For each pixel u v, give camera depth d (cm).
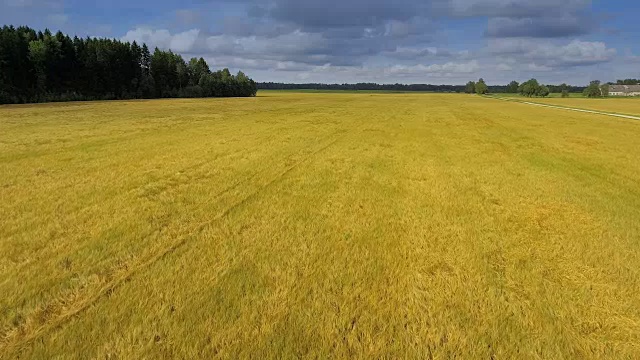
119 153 1357
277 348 335
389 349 339
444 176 1072
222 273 471
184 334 353
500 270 497
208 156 1316
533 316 392
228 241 577
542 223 688
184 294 420
